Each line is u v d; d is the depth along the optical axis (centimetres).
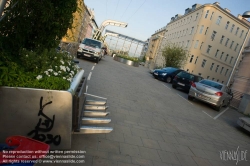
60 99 255
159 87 1405
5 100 243
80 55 1622
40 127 256
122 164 321
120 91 873
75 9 328
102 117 395
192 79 1518
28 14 289
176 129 584
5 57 253
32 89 245
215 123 821
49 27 312
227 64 4512
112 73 1372
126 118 550
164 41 6291
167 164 365
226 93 1162
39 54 322
